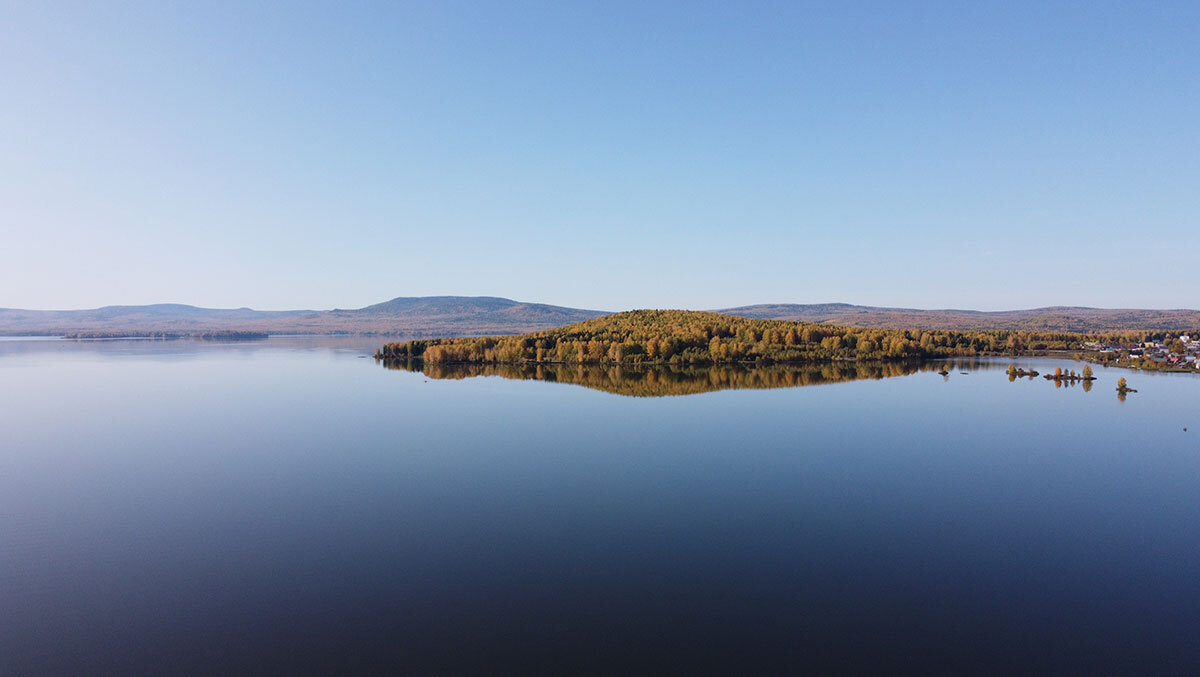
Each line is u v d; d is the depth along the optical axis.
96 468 83.38
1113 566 52.72
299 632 43.09
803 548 56.31
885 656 40.22
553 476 78.88
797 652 40.66
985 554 55.03
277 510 66.75
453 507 67.44
